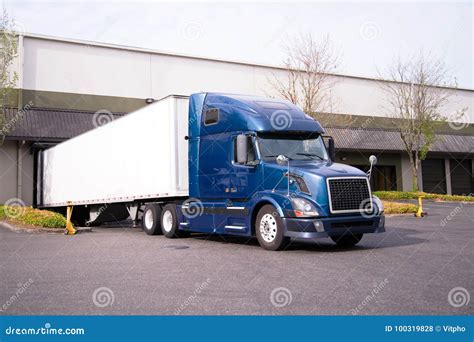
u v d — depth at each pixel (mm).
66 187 20250
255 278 7211
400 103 34281
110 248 11164
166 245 11703
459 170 38906
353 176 10195
